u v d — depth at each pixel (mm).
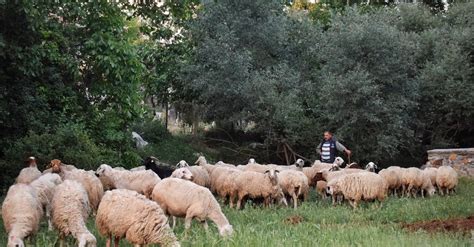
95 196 11461
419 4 32688
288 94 25094
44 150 15992
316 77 26297
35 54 16188
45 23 16719
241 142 28984
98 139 19781
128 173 12656
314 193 16750
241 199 13797
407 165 27734
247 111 25094
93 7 18078
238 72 24656
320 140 24875
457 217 12102
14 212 8844
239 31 26203
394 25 27578
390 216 12594
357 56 24328
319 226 10688
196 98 27656
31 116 17531
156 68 25828
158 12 22766
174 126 34031
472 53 27719
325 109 24594
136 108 20453
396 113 24125
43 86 19031
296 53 28125
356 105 23359
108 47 18312
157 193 10453
